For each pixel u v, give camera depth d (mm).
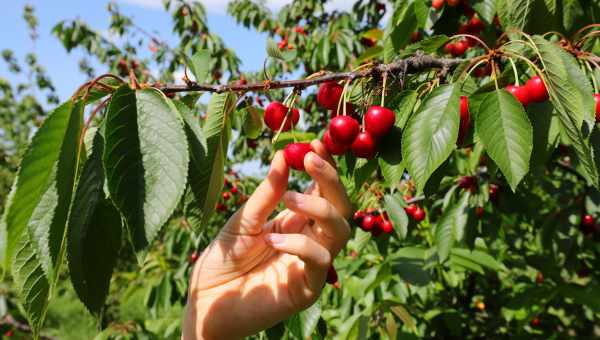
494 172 477
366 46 1173
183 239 1192
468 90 361
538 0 466
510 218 961
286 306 341
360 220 711
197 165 261
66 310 2814
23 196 218
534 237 1017
